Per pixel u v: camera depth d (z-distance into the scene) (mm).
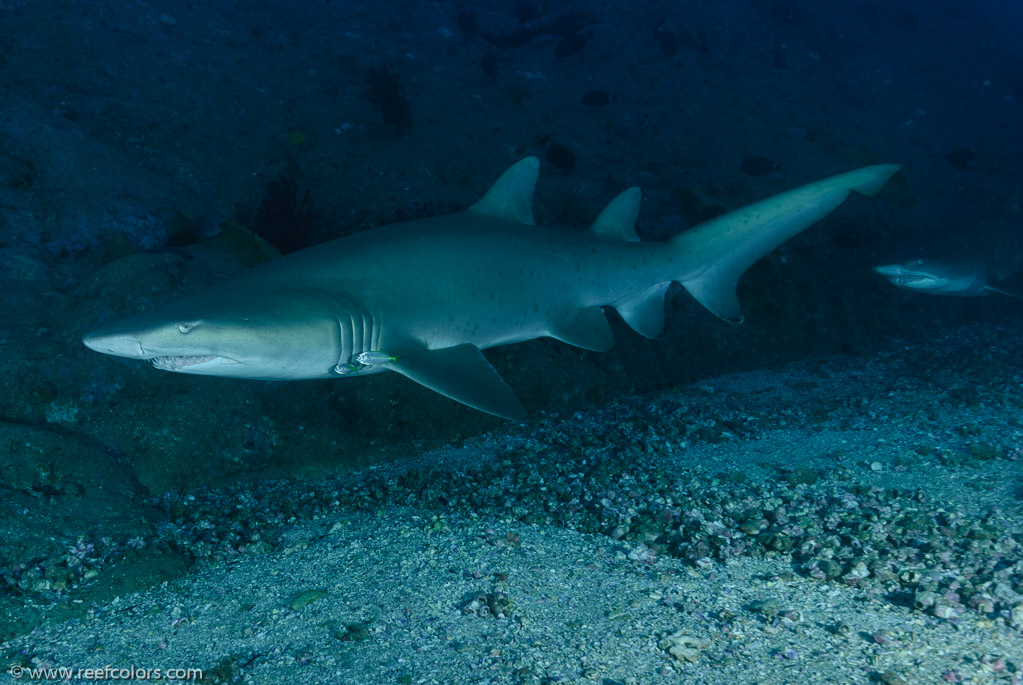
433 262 4805
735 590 3803
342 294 4363
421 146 12953
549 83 17938
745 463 6273
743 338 10594
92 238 8609
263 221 9570
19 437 5723
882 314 12227
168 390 6668
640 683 2916
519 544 4516
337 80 14445
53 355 6500
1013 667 2973
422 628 3447
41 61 11664
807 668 3006
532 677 2957
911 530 4508
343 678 3016
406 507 5500
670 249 6117
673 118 16797
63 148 9242
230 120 11977
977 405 7672
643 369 9555
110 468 6086
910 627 3346
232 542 4895
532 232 5426
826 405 8336
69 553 4668
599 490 5656
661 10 23109
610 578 3996
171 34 14148
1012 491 5203
